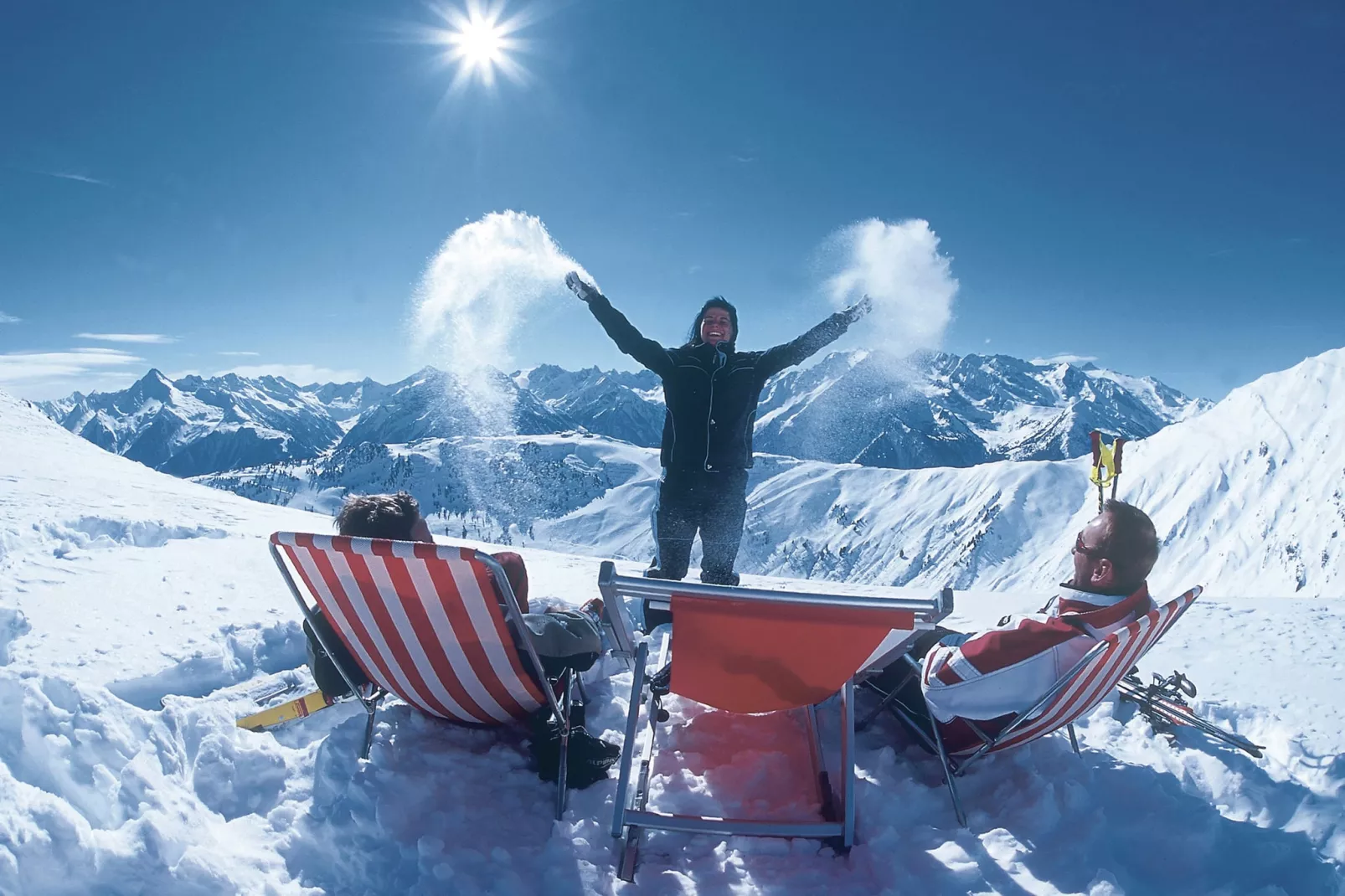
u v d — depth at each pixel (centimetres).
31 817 203
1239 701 359
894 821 244
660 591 212
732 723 313
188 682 346
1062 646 244
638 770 274
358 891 213
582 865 222
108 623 384
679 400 402
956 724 267
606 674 366
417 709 301
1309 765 272
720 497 401
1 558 473
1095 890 207
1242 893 210
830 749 291
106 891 201
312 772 258
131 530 594
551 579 544
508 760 279
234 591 447
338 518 286
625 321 399
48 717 251
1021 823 240
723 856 232
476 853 222
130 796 233
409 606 244
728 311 409
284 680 339
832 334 398
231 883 206
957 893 210
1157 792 248
